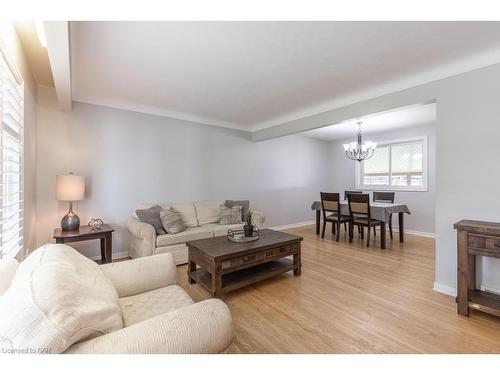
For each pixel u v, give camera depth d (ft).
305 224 20.80
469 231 6.53
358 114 10.56
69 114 10.55
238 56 7.32
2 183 4.99
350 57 7.38
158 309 4.55
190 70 8.23
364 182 20.26
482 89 7.16
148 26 5.83
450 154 7.77
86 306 2.82
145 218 10.95
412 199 17.22
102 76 8.72
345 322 6.41
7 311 2.38
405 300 7.55
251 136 17.10
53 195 10.19
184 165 14.06
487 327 6.13
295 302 7.48
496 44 6.63
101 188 11.38
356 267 10.41
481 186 7.18
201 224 13.19
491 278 7.22
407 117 14.52
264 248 8.57
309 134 19.69
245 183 16.93
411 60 7.51
